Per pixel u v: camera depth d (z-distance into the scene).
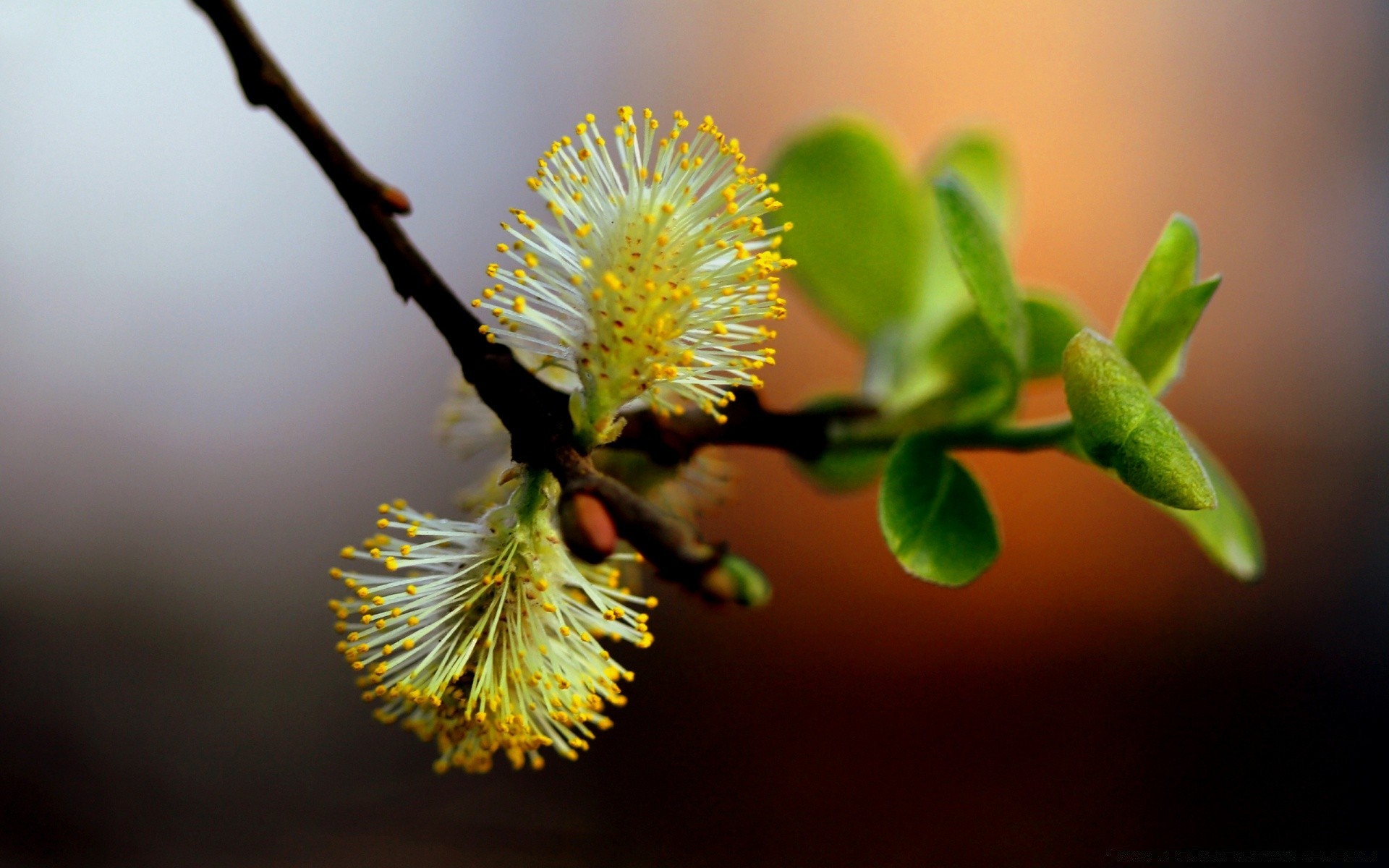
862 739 0.55
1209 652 0.56
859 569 0.57
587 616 0.35
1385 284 0.60
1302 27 0.62
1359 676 0.55
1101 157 0.62
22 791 0.48
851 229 0.39
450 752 0.35
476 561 0.35
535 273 0.35
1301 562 0.58
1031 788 0.53
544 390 0.35
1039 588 0.57
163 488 0.55
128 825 0.49
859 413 0.37
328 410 0.57
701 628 0.55
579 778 0.52
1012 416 0.36
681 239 0.35
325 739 0.53
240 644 0.54
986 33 0.62
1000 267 0.36
